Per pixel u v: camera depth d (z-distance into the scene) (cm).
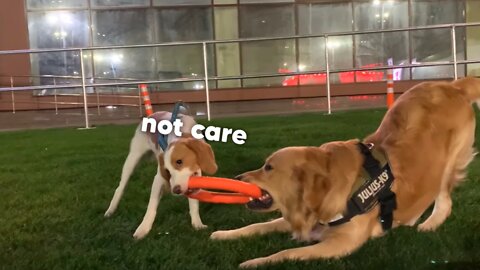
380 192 295
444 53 1464
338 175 288
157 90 1377
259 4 1425
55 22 1374
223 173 506
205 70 991
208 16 1420
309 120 894
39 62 1363
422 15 1462
